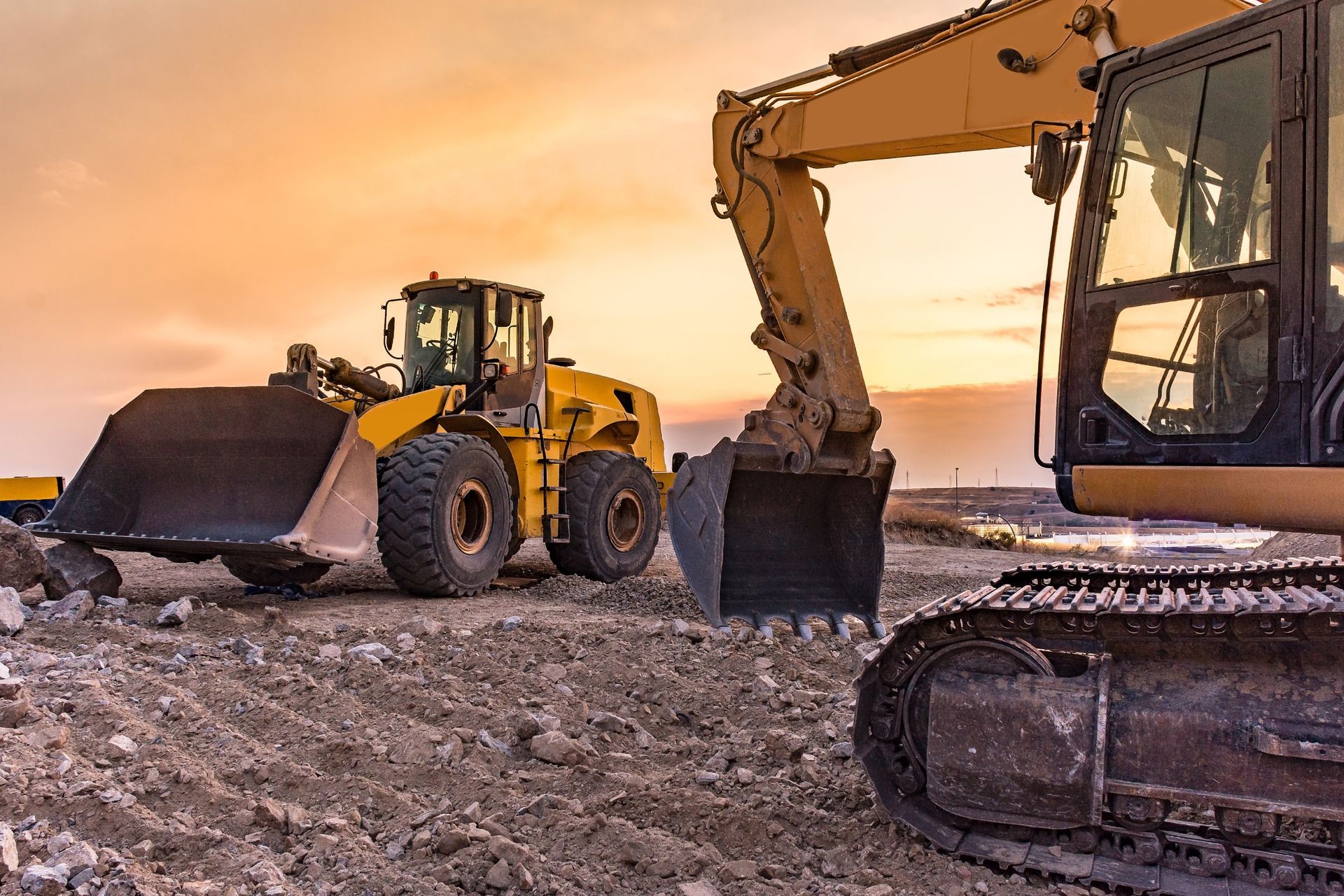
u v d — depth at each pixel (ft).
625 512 37.65
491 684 18.66
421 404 31.14
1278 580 17.08
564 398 36.32
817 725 16.81
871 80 21.70
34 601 25.08
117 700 16.46
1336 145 11.57
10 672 17.47
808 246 24.66
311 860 11.19
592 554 35.27
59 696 16.01
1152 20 16.10
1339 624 10.50
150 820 11.75
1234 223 12.37
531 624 23.20
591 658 20.80
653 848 11.71
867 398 24.77
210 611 22.79
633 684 19.26
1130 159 13.34
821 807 13.46
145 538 24.12
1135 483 13.01
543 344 36.06
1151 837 11.22
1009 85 18.83
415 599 28.84
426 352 33.65
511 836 12.05
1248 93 12.34
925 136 20.43
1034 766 11.64
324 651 19.84
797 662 21.09
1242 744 10.89
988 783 11.86
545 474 34.60
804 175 25.03
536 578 37.45
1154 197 13.08
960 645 12.37
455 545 28.94
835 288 24.99
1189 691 11.30
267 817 12.03
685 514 25.02
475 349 33.12
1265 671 11.08
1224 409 12.30
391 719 16.30
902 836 12.37
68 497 25.70
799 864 11.89
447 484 28.60
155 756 14.03
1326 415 11.46
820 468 24.48
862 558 26.08
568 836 12.03
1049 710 11.65
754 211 25.21
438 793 13.61
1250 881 10.82
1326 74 11.63
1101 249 13.55
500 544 30.73
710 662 21.01
